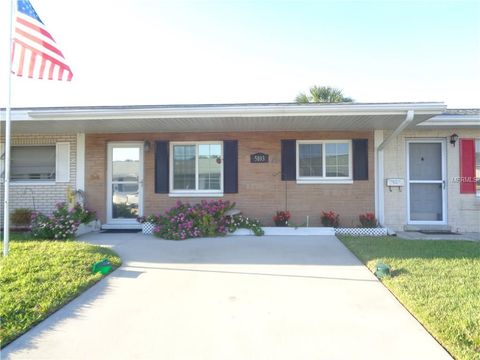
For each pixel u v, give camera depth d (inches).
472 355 126.8
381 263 228.5
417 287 194.4
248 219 389.7
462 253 276.5
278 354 132.0
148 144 423.5
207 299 184.7
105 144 429.4
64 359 129.0
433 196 416.8
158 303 179.5
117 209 433.4
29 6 273.0
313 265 248.2
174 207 398.3
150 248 304.7
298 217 412.8
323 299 183.9
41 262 237.8
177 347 137.1
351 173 412.5
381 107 320.8
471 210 409.4
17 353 132.7
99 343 140.2
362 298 185.0
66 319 161.0
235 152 418.0
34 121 356.5
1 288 190.7
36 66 272.2
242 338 143.9
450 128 403.2
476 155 414.3
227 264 251.8
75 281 204.8
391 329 150.6
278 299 184.4
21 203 434.3
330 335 145.9
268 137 416.5
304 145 419.2
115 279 217.2
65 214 373.1
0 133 419.2
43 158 442.0
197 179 424.5
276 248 303.4
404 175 410.6
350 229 384.2
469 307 166.7
